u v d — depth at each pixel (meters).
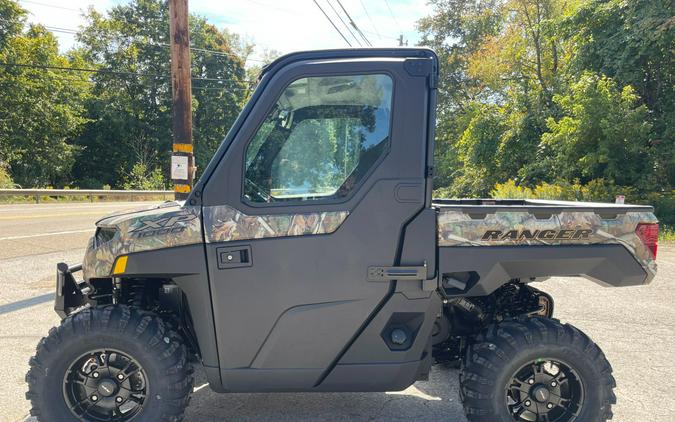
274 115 2.91
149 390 2.87
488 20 41.19
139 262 2.86
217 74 49.53
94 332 2.83
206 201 2.89
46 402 2.85
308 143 2.91
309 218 2.86
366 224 2.87
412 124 2.88
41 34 34.03
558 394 3.01
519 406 3.05
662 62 18.62
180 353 2.91
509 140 23.44
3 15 31.36
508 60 28.00
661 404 3.75
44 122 34.25
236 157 2.88
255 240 2.86
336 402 3.74
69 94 37.06
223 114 49.59
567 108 19.33
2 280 7.38
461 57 41.44
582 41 20.30
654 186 17.12
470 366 2.96
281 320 2.88
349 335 2.90
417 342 2.95
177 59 8.10
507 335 2.92
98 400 2.96
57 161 35.78
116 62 45.28
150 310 3.25
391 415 3.54
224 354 2.90
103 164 45.69
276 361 2.91
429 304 2.93
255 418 3.47
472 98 40.78
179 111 8.17
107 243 2.91
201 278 2.87
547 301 3.99
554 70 25.41
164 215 2.89
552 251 2.98
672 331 5.53
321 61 2.93
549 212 3.00
